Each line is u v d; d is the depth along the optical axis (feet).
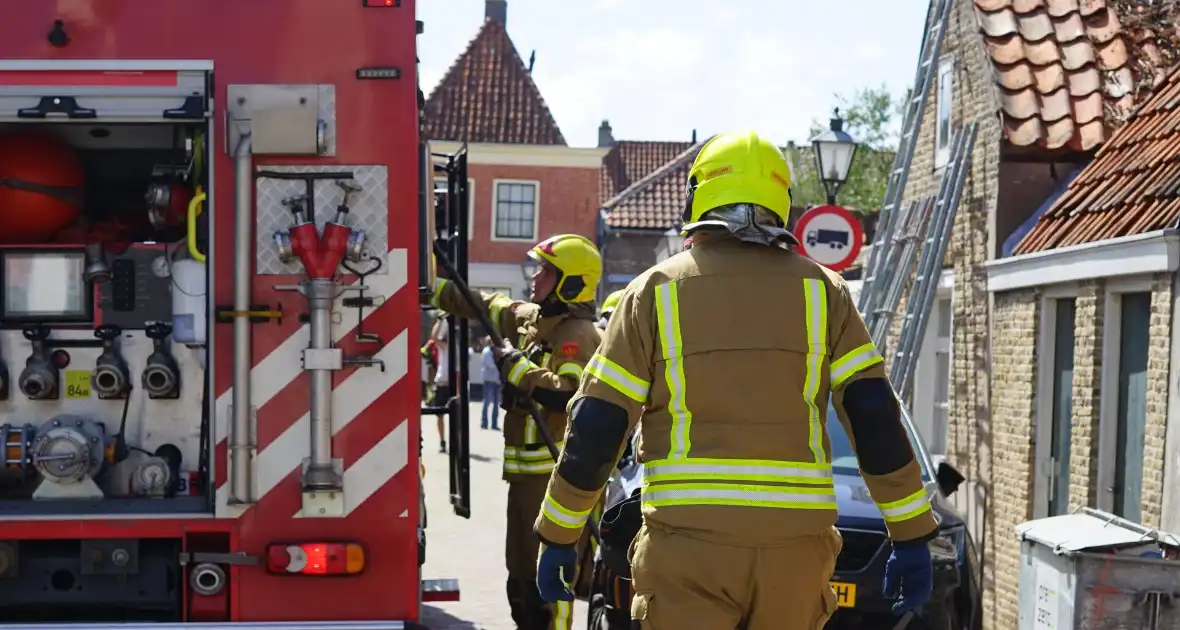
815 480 11.26
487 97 133.08
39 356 14.40
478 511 45.55
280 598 13.91
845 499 20.92
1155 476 27.27
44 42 13.71
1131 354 30.19
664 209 126.11
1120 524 22.03
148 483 14.24
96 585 14.29
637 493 20.20
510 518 21.38
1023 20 40.57
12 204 15.38
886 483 11.39
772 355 11.28
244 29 13.83
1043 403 34.60
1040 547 22.20
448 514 44.65
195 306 14.40
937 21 43.32
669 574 11.08
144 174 16.98
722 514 10.97
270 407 13.78
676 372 11.32
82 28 13.73
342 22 13.91
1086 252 30.71
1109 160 35.27
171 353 14.51
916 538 11.44
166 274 14.65
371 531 13.88
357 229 13.88
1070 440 33.50
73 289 14.56
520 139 130.72
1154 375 27.63
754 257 11.62
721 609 11.00
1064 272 32.12
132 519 13.75
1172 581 20.80
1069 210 34.27
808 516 11.12
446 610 29.76
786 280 11.51
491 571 34.65
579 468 11.28
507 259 130.82
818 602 11.44
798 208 95.55
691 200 12.20
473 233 130.52
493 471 58.08
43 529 13.73
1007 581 35.76
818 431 11.46
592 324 21.21
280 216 13.83
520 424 21.04
